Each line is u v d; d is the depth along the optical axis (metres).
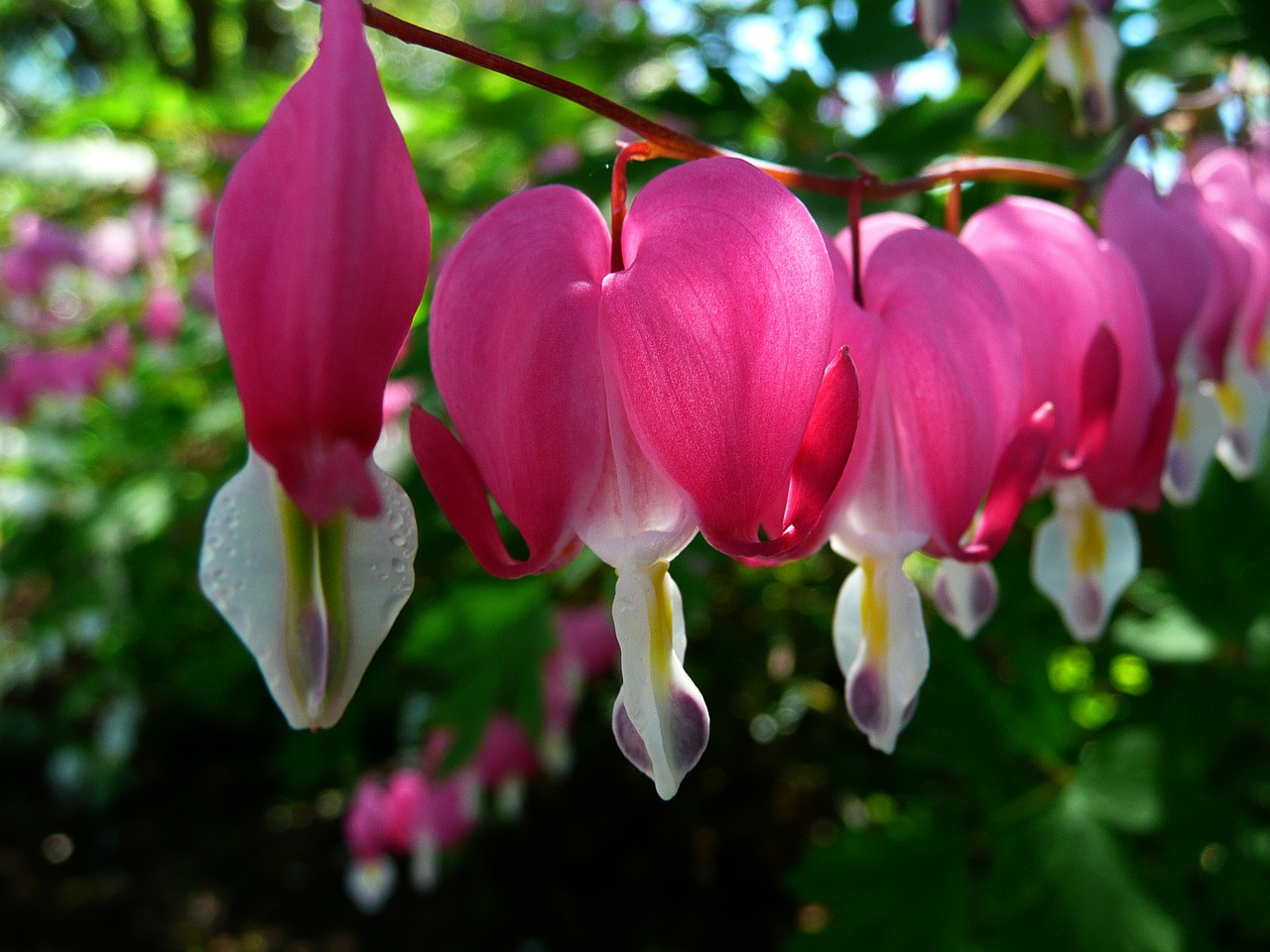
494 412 0.07
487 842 0.43
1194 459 0.12
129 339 0.48
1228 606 0.22
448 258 0.07
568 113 0.27
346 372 0.06
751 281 0.07
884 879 0.23
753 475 0.07
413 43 0.08
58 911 0.45
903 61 0.20
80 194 0.45
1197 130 0.16
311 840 0.49
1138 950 0.21
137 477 0.41
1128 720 0.24
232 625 0.06
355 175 0.06
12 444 0.50
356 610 0.06
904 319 0.08
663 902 0.40
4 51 0.93
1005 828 0.22
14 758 0.59
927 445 0.08
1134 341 0.10
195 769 0.57
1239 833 0.21
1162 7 0.22
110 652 0.54
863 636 0.08
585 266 0.07
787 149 0.23
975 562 0.08
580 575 0.24
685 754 0.07
